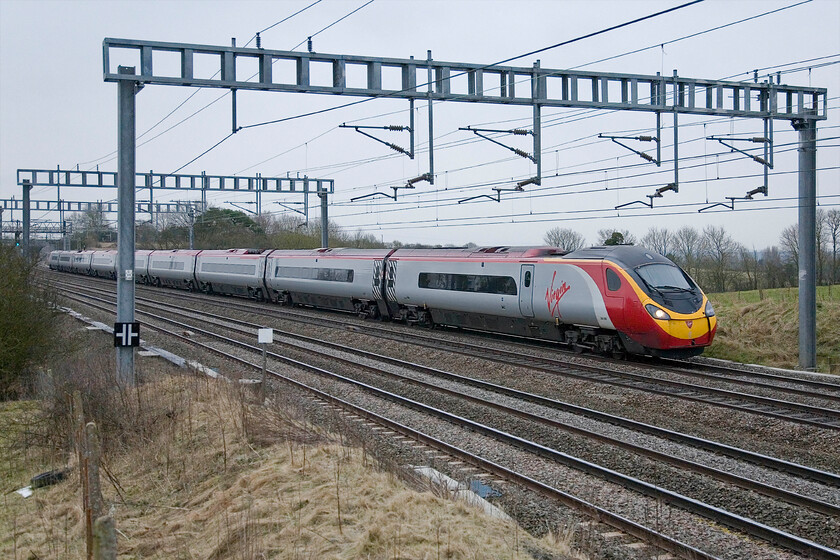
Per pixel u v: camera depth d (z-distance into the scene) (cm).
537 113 1630
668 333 1881
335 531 768
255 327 3005
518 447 1191
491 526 793
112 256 6159
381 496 857
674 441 1219
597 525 848
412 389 1677
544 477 1033
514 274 2342
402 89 1547
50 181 4581
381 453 1126
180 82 1447
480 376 1870
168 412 1268
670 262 2027
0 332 1708
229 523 823
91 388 1322
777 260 4438
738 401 1516
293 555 721
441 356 2139
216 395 1386
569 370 1900
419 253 2872
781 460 1075
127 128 1529
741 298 3122
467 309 2577
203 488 992
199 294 4875
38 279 1948
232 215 6812
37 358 1805
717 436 1261
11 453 1259
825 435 1215
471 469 1080
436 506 832
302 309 3806
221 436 1143
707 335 1938
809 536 812
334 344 2420
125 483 1059
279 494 888
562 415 1403
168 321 3086
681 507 900
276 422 1227
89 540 703
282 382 1789
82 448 1017
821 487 976
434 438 1231
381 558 693
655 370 1862
